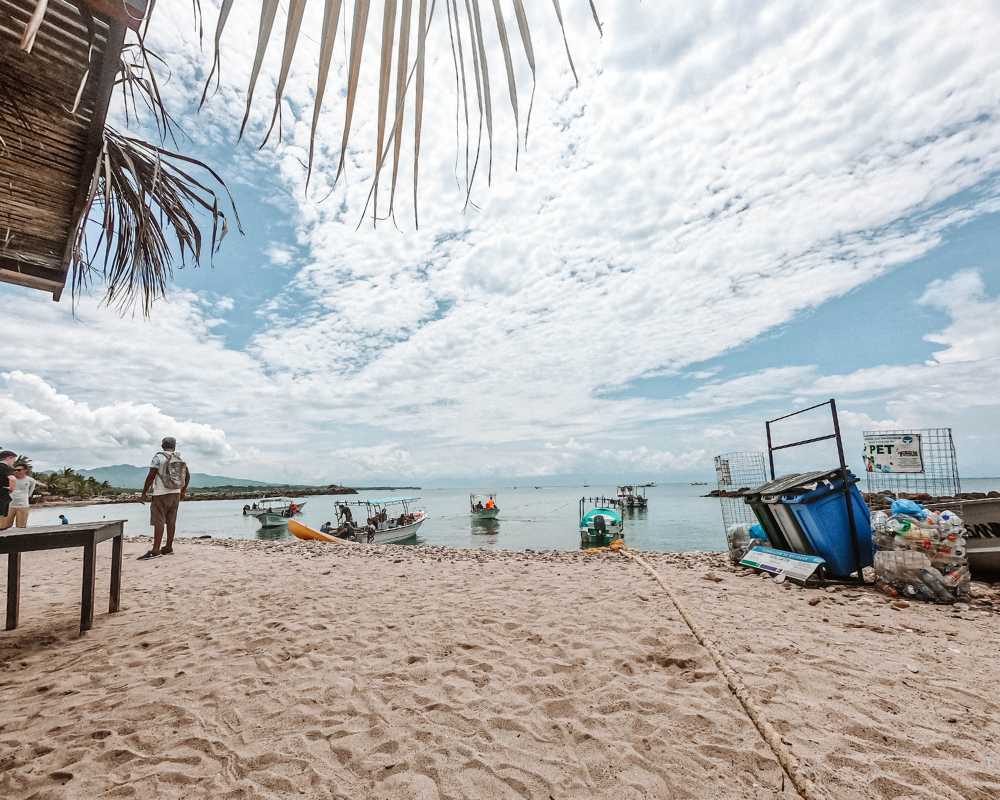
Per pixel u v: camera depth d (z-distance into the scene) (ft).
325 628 15.56
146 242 11.34
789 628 14.78
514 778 7.69
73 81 7.67
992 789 7.13
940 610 16.88
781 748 7.81
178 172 10.60
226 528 127.34
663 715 9.46
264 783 7.61
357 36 2.29
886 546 19.76
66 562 31.01
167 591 21.59
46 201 10.09
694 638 13.67
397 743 8.68
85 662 12.76
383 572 26.73
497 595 20.18
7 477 31.81
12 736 9.05
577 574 25.21
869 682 10.75
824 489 21.99
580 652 12.98
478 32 2.83
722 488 30.27
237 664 12.47
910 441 22.27
